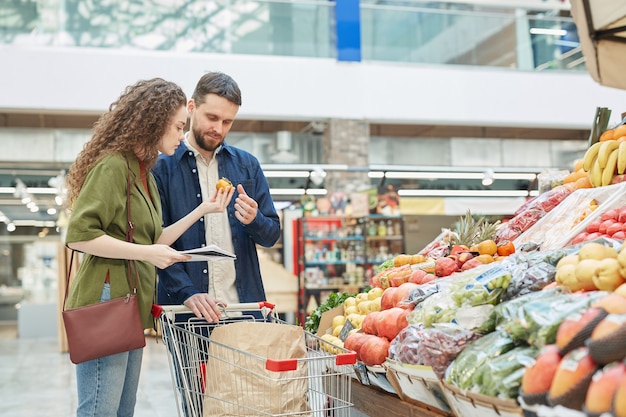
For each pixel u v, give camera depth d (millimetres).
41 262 17672
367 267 10781
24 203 14727
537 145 13914
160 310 2453
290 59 11586
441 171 11859
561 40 12750
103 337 2211
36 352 11281
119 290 2299
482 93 12141
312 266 10656
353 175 11992
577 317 1518
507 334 1771
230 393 2201
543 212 3090
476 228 3197
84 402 2289
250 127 13711
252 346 2232
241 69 11320
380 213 10867
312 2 11812
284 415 2160
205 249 2186
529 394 1526
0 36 10562
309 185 12727
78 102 10539
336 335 3189
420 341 1995
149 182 2523
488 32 12531
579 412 1383
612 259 1729
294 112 11516
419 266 2988
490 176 12125
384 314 2447
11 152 11867
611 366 1383
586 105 12500
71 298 2305
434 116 12016
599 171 2975
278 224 3045
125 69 10727
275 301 10500
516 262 2115
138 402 6449
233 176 2986
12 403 6520
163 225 2898
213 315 2521
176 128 2418
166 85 2414
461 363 1796
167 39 11070
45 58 10508
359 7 11945
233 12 11430
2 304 17312
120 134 2336
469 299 2000
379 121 12008
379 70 11898
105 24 10836
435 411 2094
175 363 2402
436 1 12531
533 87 12391
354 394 2691
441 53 12336
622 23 2781
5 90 10359
